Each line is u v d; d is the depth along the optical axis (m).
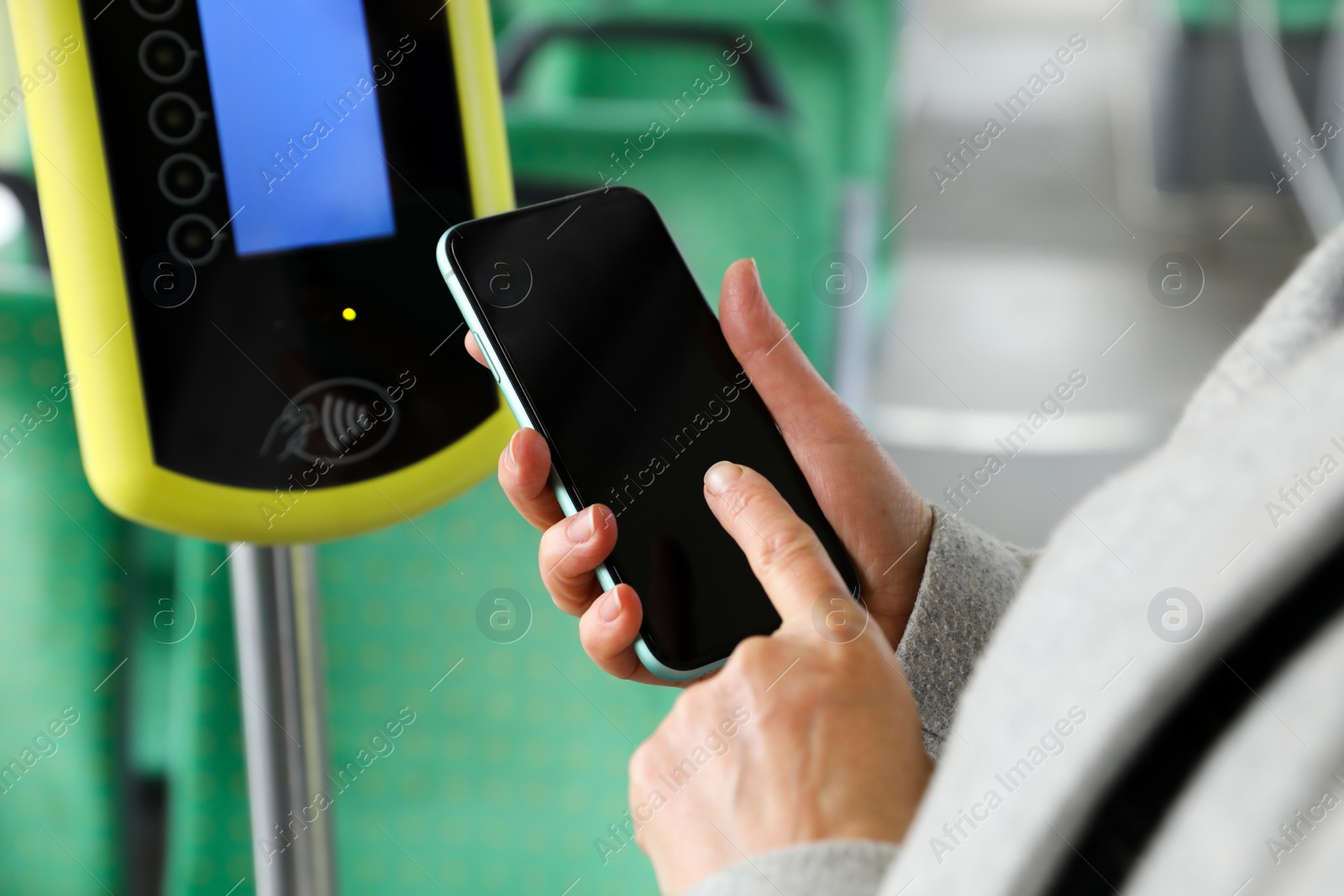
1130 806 0.21
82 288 0.54
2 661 0.84
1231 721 0.20
